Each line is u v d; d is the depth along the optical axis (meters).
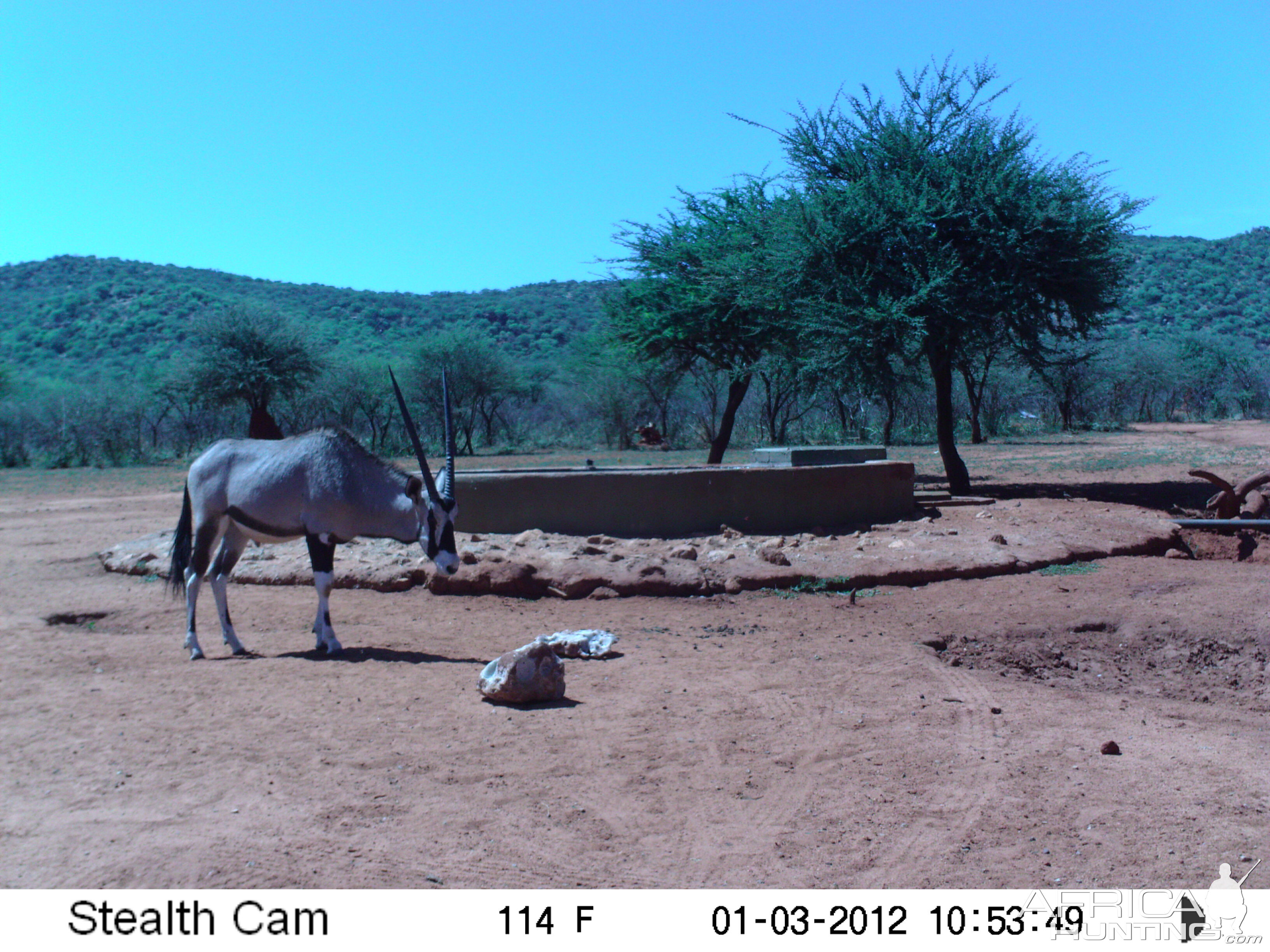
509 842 4.76
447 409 8.56
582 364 49.50
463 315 98.69
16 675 7.68
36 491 27.89
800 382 21.84
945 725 6.62
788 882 4.43
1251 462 26.66
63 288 90.38
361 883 4.34
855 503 14.65
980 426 45.62
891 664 8.16
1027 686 7.77
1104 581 11.27
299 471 8.34
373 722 6.48
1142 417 56.31
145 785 5.37
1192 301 98.00
